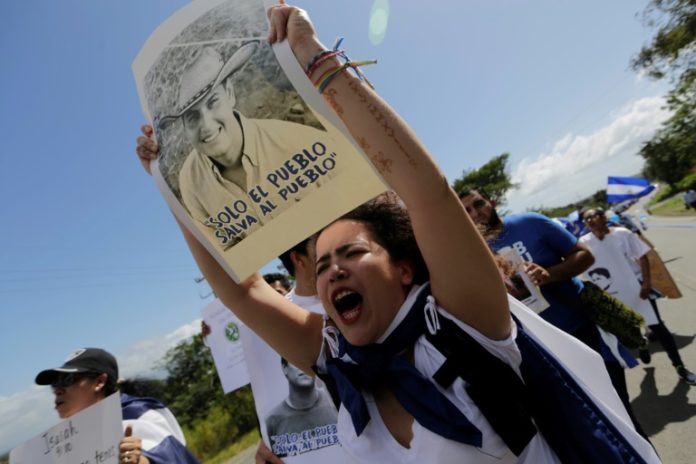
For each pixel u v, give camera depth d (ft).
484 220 8.74
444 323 3.23
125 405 7.04
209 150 3.49
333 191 3.38
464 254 3.03
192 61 3.45
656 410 11.93
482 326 3.19
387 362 3.35
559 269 8.20
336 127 3.17
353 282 3.44
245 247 3.73
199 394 71.31
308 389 5.86
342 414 3.75
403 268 3.68
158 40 3.57
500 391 3.00
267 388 6.22
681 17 46.80
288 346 4.58
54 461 6.13
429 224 3.00
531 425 3.01
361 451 3.37
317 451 5.62
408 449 3.16
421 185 2.90
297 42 3.09
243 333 6.53
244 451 43.57
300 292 5.89
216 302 8.44
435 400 2.99
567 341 3.79
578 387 3.49
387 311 3.45
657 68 52.80
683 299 23.13
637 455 3.37
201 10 3.43
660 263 15.16
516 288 7.37
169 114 3.59
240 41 3.29
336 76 3.00
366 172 3.27
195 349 77.97
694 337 16.75
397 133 2.91
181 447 6.70
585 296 8.14
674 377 13.66
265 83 3.22
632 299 13.64
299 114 3.23
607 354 7.93
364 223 3.69
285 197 3.45
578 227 21.58
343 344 3.85
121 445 5.80
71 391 7.04
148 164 3.97
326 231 3.79
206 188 3.61
